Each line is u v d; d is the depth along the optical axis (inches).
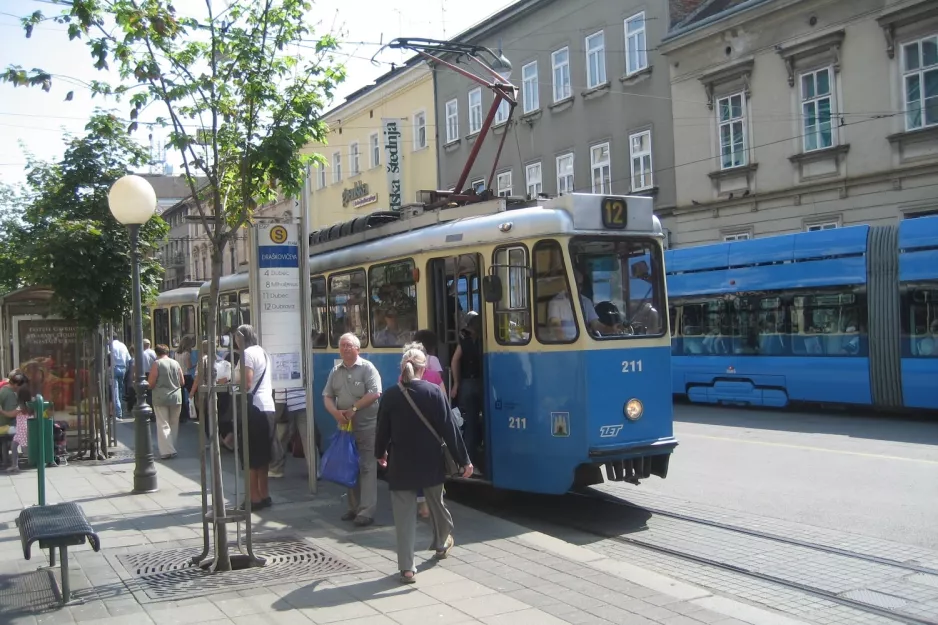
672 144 1060.5
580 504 373.1
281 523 325.1
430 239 392.8
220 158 283.3
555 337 337.7
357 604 224.1
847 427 583.5
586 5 1177.4
